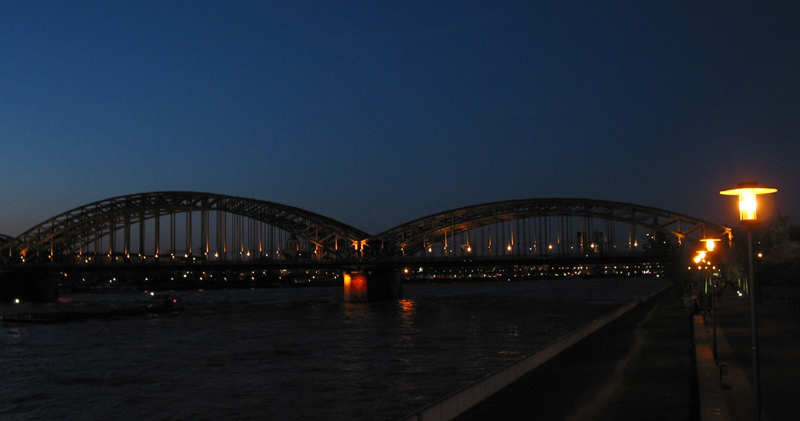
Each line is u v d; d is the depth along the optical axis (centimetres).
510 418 2838
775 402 2916
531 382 3647
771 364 3966
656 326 6975
